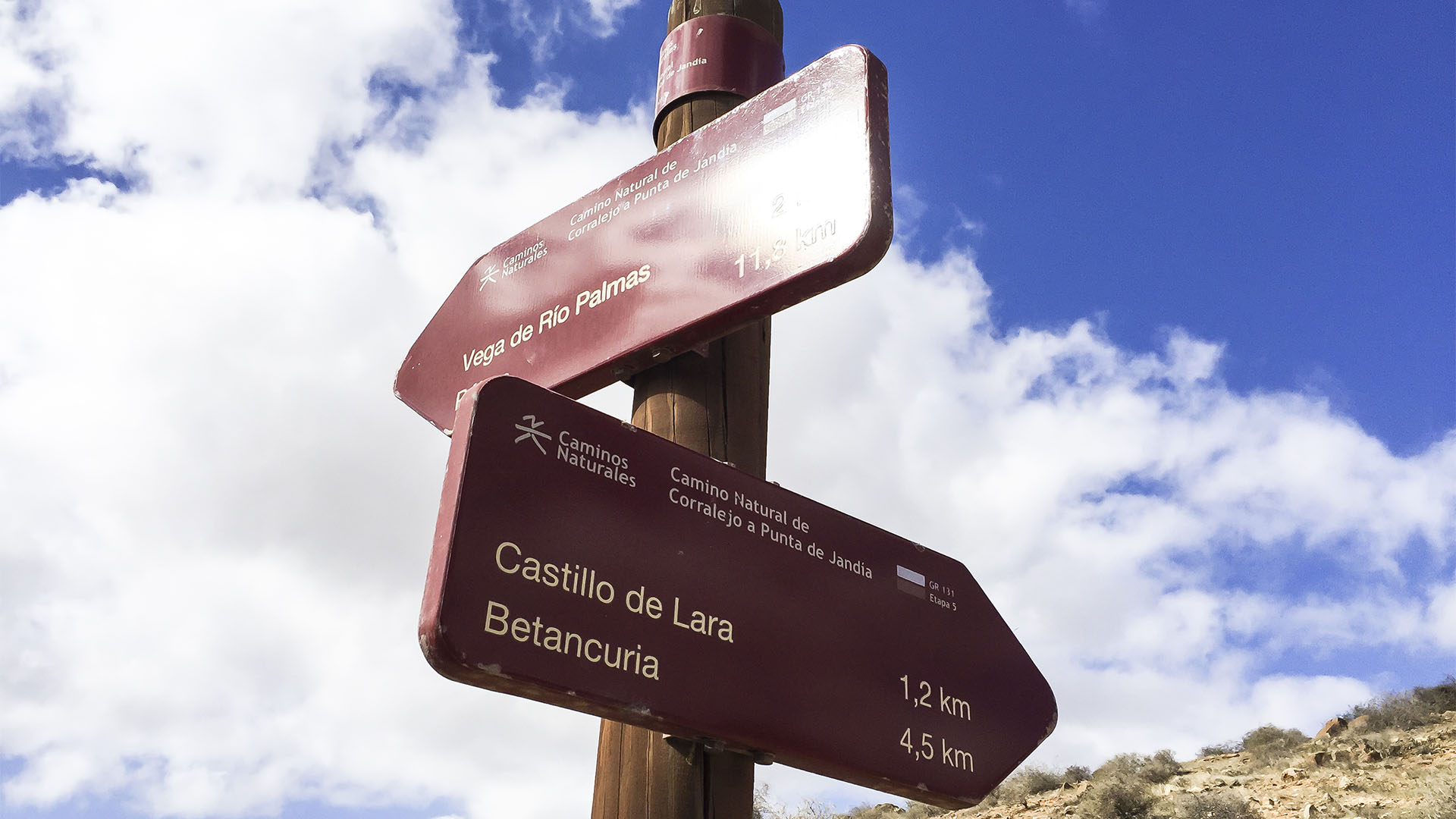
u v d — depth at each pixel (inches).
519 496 78.2
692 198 116.0
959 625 107.0
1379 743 778.2
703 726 81.2
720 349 122.0
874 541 103.9
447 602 70.6
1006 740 104.3
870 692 94.3
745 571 90.2
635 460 87.5
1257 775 768.3
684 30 153.3
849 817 868.0
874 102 105.0
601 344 115.4
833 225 99.8
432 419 131.6
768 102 114.6
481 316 133.8
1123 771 844.0
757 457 120.2
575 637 76.0
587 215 128.4
